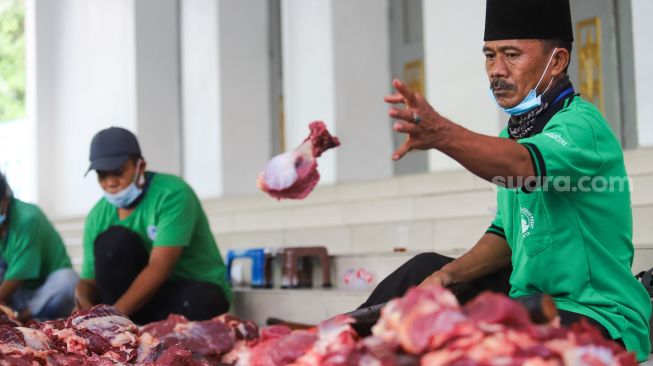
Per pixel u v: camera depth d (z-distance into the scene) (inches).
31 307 272.4
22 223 267.3
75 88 442.9
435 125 117.9
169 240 229.3
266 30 395.5
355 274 253.6
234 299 268.8
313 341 109.8
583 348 95.4
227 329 195.9
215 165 385.4
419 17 378.9
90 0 433.7
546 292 142.8
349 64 346.0
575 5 333.1
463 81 295.6
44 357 141.8
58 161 454.9
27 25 466.3
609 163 134.3
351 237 289.0
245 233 319.3
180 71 412.5
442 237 265.3
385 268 248.5
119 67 415.8
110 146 227.9
